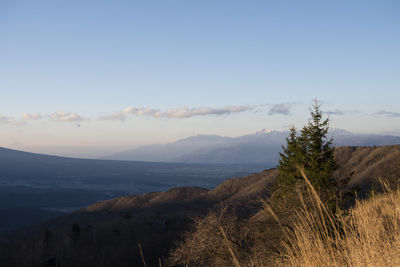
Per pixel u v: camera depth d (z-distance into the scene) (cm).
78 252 2775
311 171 1908
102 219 6084
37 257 2586
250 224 671
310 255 342
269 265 517
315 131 2092
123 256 2514
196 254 810
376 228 346
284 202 521
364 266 297
